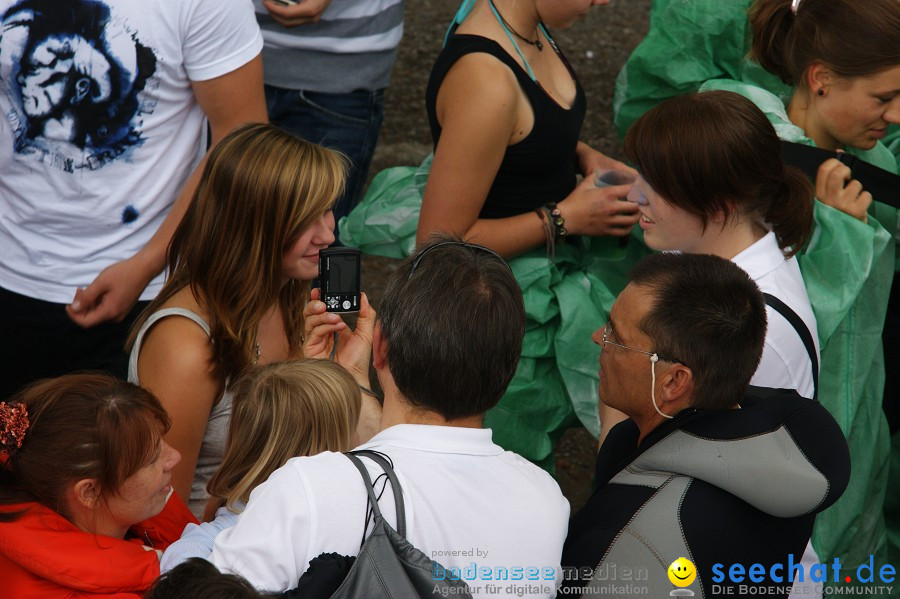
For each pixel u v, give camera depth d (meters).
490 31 7.72
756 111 6.09
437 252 4.84
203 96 8.16
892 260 7.61
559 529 4.73
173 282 6.59
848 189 7.37
